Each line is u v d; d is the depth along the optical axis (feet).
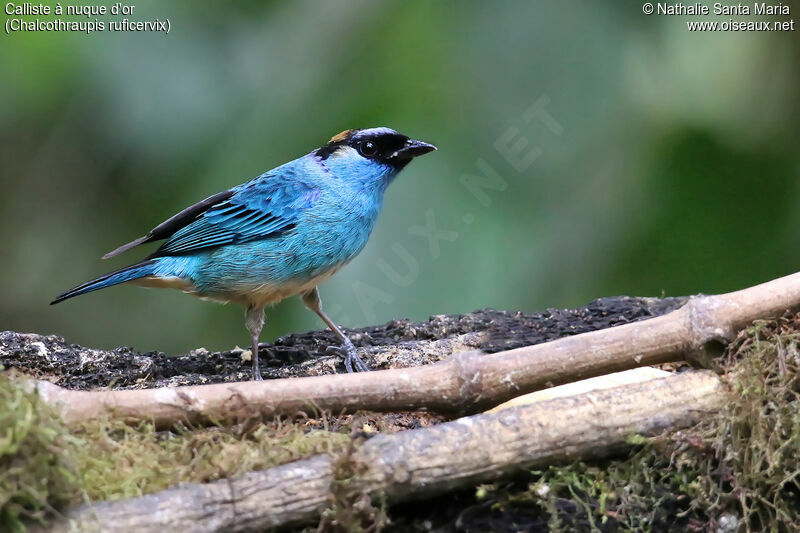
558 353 21.31
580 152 33.88
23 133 37.86
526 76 33.47
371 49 33.96
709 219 35.45
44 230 40.47
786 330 21.02
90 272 41.22
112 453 18.52
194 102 35.19
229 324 41.22
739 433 19.61
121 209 39.37
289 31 35.27
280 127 34.35
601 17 33.71
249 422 20.04
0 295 40.93
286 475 17.65
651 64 34.58
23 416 16.21
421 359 29.43
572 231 34.42
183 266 32.89
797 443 19.43
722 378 20.36
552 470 19.25
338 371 29.45
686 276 35.45
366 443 18.38
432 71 33.60
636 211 35.24
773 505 19.17
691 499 19.63
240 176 34.27
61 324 41.68
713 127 35.29
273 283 32.50
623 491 19.36
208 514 16.90
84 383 27.86
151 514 16.60
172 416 20.20
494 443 18.71
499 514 19.15
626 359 21.24
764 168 35.91
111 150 37.06
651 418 19.56
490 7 33.47
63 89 36.04
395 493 18.16
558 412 19.30
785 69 37.17
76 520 16.30
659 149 35.12
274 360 30.55
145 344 41.34
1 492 15.64
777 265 35.65
